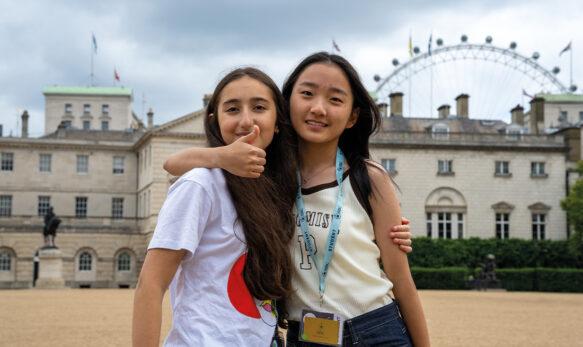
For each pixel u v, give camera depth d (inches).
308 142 134.4
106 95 3865.7
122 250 2145.7
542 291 1887.3
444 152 2149.4
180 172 118.5
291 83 136.3
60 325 590.6
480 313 805.2
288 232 123.4
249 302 113.3
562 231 2167.8
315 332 125.0
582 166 1983.3
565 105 3718.0
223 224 113.8
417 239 2041.1
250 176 114.8
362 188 130.8
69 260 2091.5
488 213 2144.4
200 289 111.2
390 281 133.6
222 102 124.2
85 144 2354.8
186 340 107.9
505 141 2190.0
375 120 141.2
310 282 126.8
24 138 2310.5
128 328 561.3
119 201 2384.4
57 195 2333.9
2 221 2158.0
